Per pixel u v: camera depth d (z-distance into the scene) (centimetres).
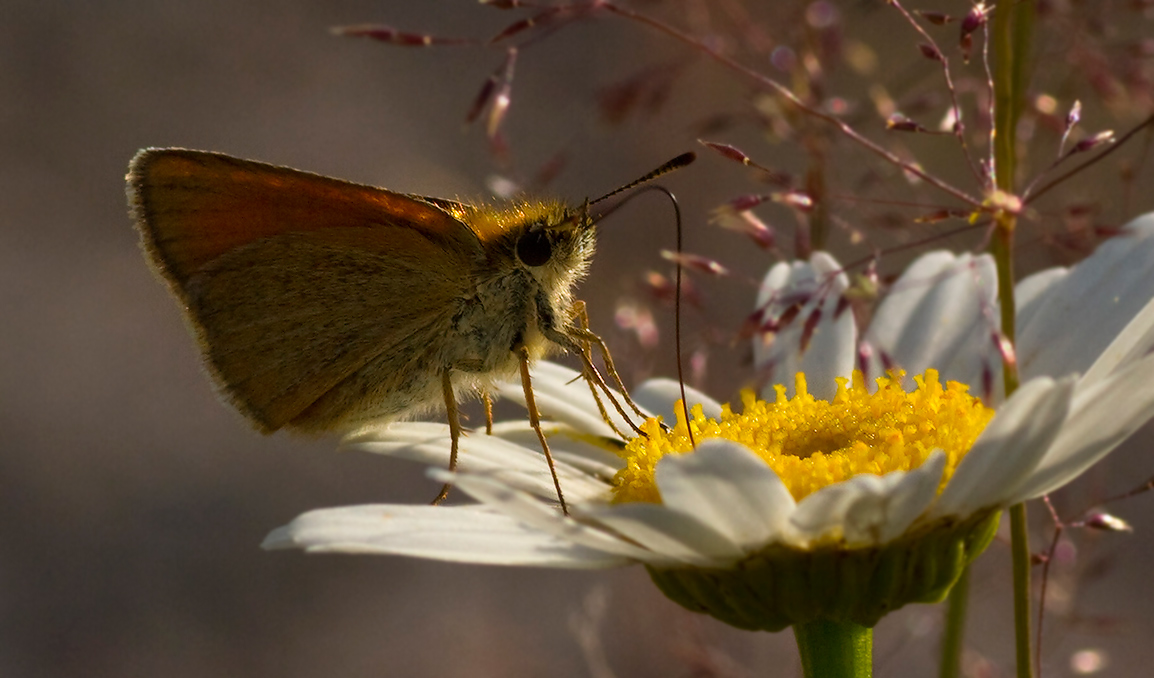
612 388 25
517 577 33
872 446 24
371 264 25
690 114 29
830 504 23
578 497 25
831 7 25
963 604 25
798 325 25
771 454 24
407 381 25
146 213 25
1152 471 30
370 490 35
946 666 25
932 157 26
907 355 25
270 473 36
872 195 25
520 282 25
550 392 25
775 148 30
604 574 29
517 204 26
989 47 24
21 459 36
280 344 25
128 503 35
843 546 24
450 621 32
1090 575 25
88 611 33
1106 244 25
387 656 32
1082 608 29
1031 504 26
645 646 29
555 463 25
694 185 30
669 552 24
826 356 25
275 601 33
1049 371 25
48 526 35
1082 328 25
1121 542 29
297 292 25
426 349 25
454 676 31
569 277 25
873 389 25
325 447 37
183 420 37
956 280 25
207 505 35
